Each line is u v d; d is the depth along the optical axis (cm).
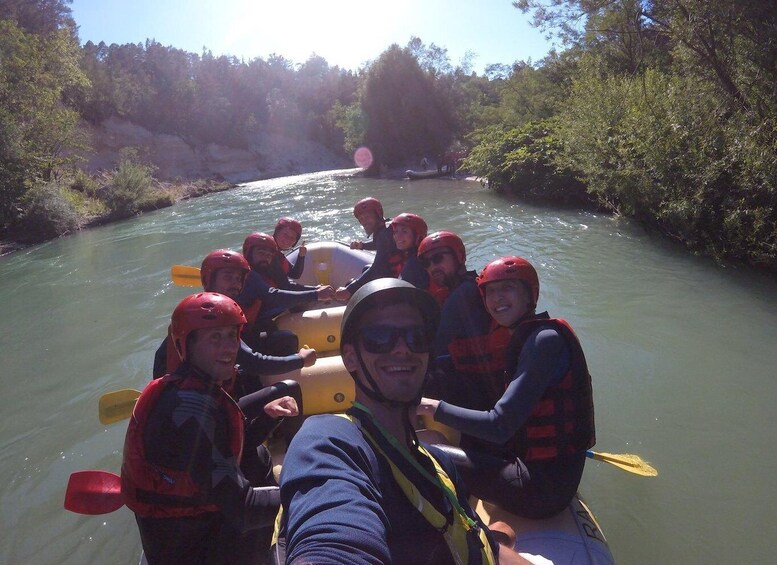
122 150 3141
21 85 2002
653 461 375
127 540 327
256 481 272
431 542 124
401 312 136
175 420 196
